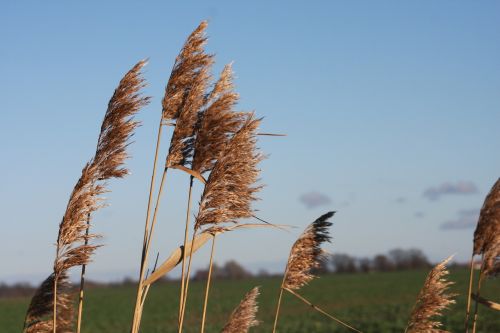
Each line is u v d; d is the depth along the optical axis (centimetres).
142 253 626
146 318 4741
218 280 11738
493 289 5250
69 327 662
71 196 612
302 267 698
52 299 645
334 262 12025
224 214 628
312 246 700
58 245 614
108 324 4338
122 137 621
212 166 654
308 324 3388
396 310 4094
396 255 12281
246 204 633
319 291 6875
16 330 4397
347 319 3669
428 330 672
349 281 8394
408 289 6291
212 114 639
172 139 652
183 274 632
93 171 613
